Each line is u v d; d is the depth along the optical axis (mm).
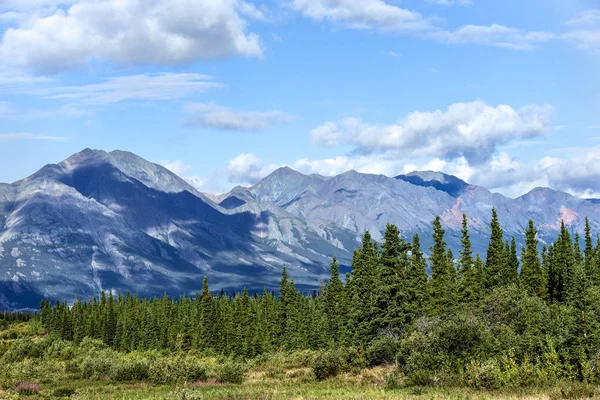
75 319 175625
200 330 126250
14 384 53438
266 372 66625
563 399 27547
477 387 33344
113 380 60250
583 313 37781
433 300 75125
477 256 87062
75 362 80000
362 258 96875
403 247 74562
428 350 38781
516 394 29703
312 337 105312
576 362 35500
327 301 112812
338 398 31578
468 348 38000
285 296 127438
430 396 30078
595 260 91438
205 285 126125
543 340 38219
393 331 69562
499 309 55219
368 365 53938
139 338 142625
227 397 34688
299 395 34562
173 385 52969
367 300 73375
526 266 88312
